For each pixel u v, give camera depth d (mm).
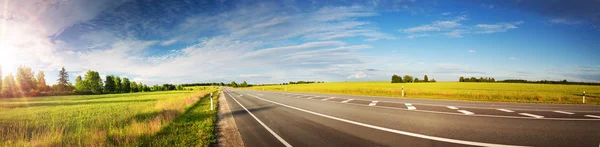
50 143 6793
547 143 5363
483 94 20906
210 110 14117
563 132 6359
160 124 8820
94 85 88938
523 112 10398
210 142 6375
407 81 89188
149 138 6930
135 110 17125
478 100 17672
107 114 15164
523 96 19828
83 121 12578
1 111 19859
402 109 11930
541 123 7672
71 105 25750
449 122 8078
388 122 8289
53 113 17328
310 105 15148
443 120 8484
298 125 8312
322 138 6328
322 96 24500
